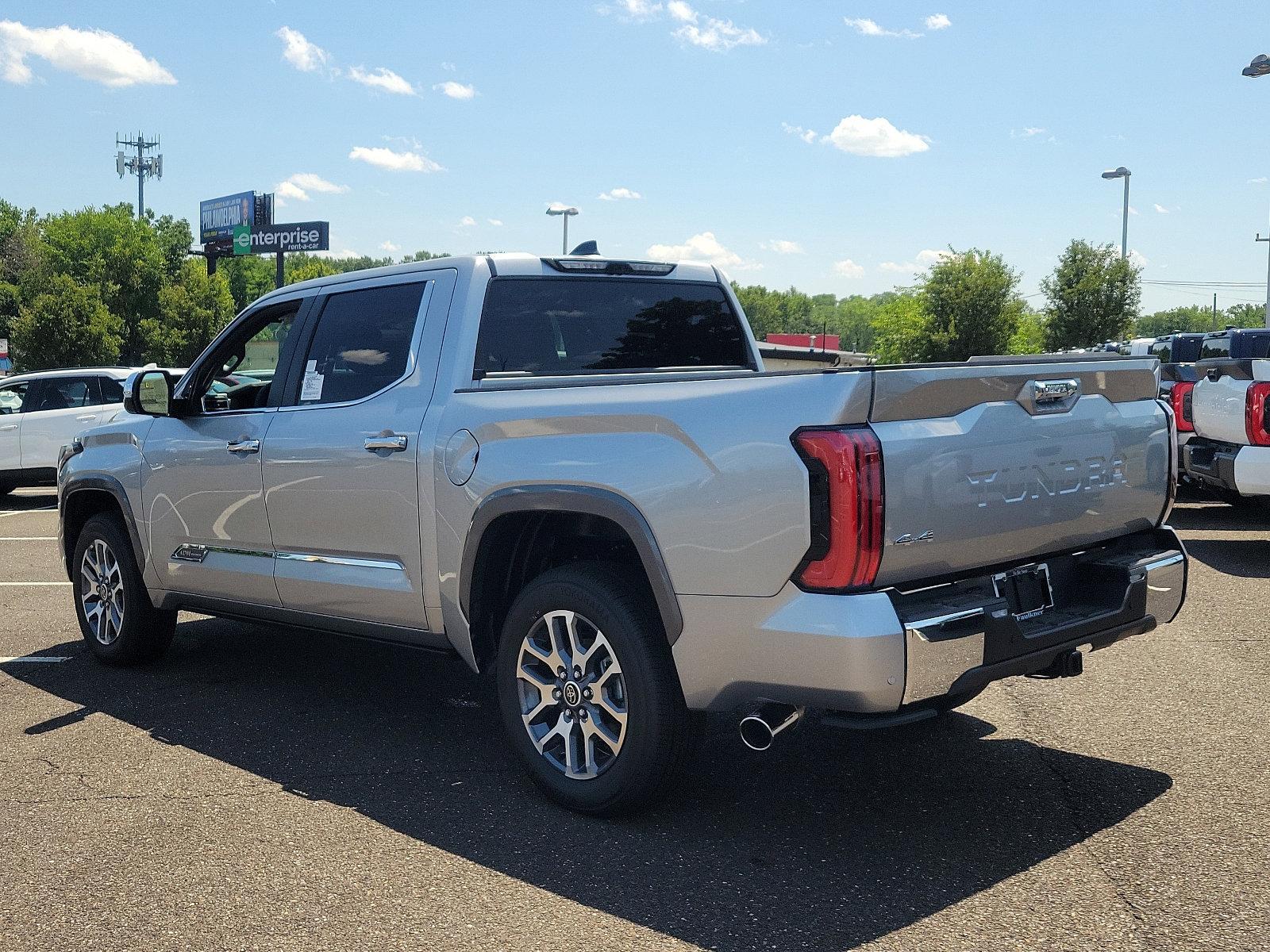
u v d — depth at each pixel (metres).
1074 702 5.21
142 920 3.17
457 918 3.15
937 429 3.32
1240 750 4.49
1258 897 3.20
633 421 3.65
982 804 3.96
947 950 2.92
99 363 53.25
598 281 4.93
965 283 46.28
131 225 90.06
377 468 4.49
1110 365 3.93
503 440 4.04
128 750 4.71
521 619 4.00
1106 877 3.35
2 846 3.71
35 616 7.62
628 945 2.98
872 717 3.27
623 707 3.79
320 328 5.01
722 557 3.38
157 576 5.79
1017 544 3.58
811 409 3.23
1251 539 9.91
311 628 5.06
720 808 3.96
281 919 3.16
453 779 4.31
